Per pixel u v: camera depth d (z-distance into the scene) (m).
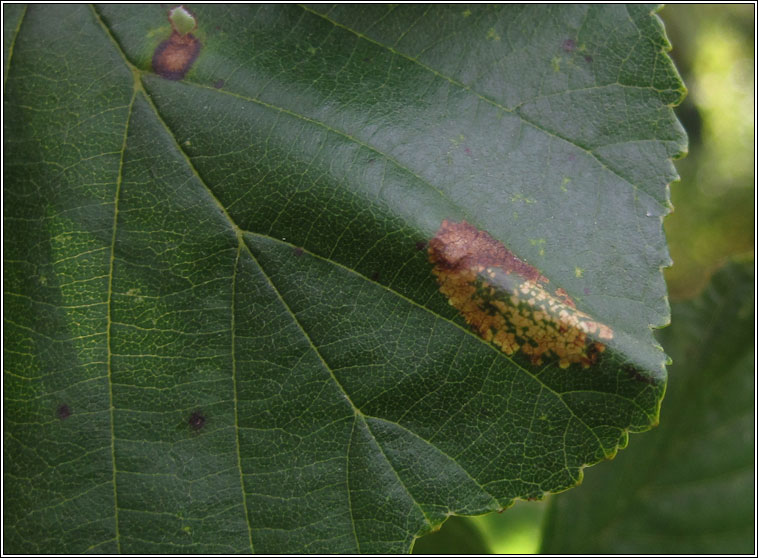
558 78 0.09
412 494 0.08
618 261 0.08
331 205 0.08
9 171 0.08
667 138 0.08
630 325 0.08
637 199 0.08
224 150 0.08
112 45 0.08
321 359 0.08
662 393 0.08
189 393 0.08
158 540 0.08
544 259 0.08
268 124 0.08
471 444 0.08
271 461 0.08
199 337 0.08
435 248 0.08
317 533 0.08
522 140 0.08
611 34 0.09
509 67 0.09
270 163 0.08
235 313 0.08
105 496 0.08
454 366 0.08
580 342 0.08
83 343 0.08
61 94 0.08
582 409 0.08
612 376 0.08
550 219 0.08
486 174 0.08
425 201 0.08
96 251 0.08
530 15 0.09
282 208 0.08
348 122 0.08
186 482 0.08
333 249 0.08
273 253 0.08
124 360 0.08
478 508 0.08
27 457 0.08
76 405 0.08
